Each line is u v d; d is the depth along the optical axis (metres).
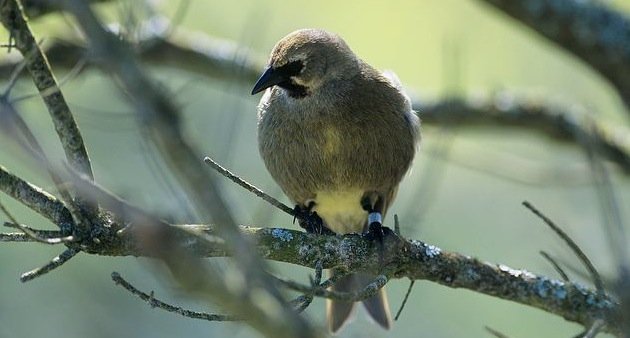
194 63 13.05
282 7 15.41
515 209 14.41
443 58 15.34
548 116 13.47
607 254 11.88
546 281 8.37
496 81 15.26
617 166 13.04
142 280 12.98
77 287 12.79
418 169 14.17
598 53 12.19
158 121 5.06
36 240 6.65
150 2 12.66
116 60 5.15
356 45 15.68
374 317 9.93
